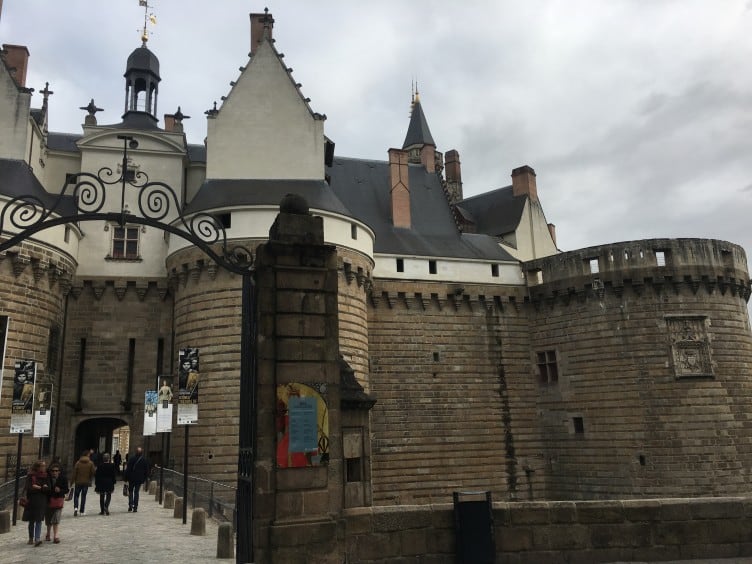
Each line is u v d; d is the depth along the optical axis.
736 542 11.54
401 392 35.97
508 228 46.59
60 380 30.95
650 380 34.72
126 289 32.66
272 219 29.41
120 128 35.00
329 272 10.42
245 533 9.76
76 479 19.55
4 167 29.92
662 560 11.26
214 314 28.69
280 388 9.71
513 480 36.78
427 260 38.50
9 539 15.29
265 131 33.44
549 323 38.88
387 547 10.59
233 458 26.86
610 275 36.41
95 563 12.16
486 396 37.69
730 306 36.50
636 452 34.25
